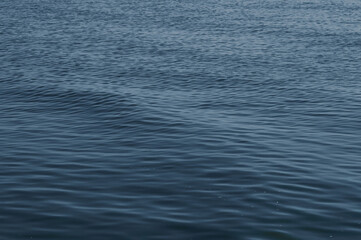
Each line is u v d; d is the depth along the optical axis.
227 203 19.16
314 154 24.59
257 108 34.41
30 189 20.39
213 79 44.00
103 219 17.95
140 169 22.61
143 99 36.06
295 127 29.61
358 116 32.22
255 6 106.56
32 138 27.50
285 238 16.83
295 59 53.03
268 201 19.30
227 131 28.30
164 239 16.77
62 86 40.44
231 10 99.56
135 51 57.22
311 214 18.31
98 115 32.16
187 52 56.75
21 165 23.14
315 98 37.12
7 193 19.98
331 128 29.47
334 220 17.94
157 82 42.88
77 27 75.56
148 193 20.08
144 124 29.69
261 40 65.06
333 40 65.19
